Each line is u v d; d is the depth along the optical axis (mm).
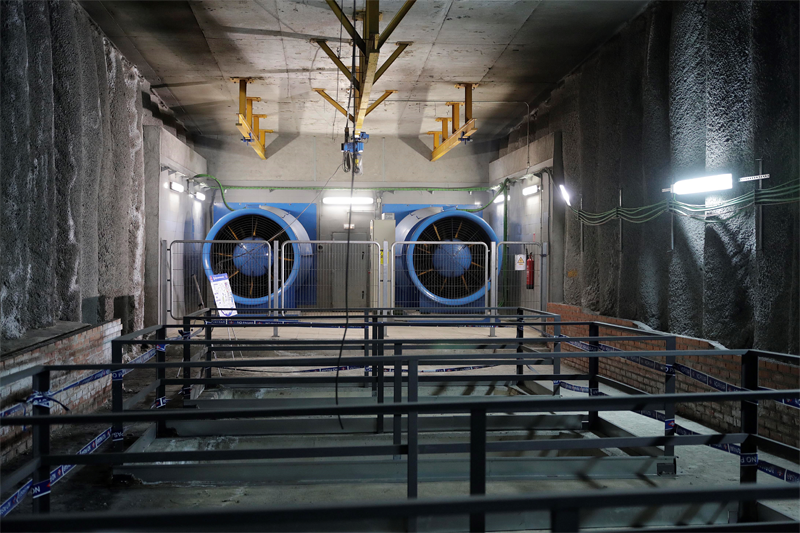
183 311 12836
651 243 7090
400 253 13445
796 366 4617
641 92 7617
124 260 8797
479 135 15086
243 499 3863
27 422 2285
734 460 4719
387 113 12961
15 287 5109
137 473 4086
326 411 2445
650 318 7086
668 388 4551
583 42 8680
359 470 4207
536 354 4621
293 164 15195
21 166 5219
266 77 10406
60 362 5297
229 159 15109
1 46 4988
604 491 1608
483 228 13422
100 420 2344
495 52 9148
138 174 9703
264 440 5223
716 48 5734
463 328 11891
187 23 7980
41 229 5773
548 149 11000
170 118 12523
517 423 5480
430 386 7211
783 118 5020
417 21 7957
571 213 9992
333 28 8117
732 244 5590
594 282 9023
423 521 3561
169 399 6430
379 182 15352
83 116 7262
